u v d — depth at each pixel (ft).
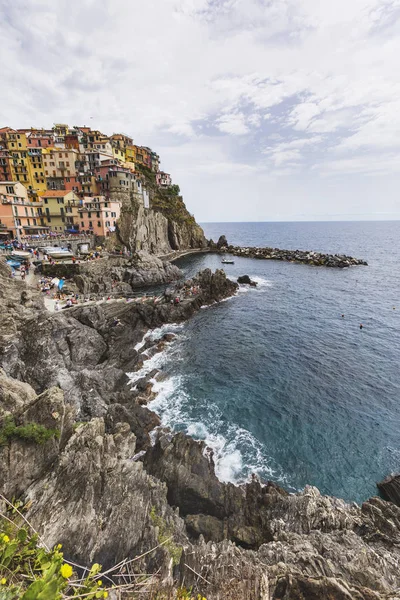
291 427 85.92
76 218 274.36
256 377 111.75
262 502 62.23
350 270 320.09
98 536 35.45
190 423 87.81
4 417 41.27
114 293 188.03
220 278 220.64
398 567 41.83
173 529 47.98
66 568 13.10
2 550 15.64
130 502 41.96
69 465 39.47
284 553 42.52
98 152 317.42
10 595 11.95
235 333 152.87
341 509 56.65
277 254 406.00
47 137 325.42
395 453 77.05
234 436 82.84
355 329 158.20
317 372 114.83
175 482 64.18
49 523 32.86
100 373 99.81
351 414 91.09
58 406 42.78
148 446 77.05
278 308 193.16
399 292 232.32
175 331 156.15
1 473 35.78
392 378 110.83
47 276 192.03
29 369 88.43
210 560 34.14
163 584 22.03
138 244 305.94
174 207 427.33
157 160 487.61
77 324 114.01
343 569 39.63
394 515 55.21
